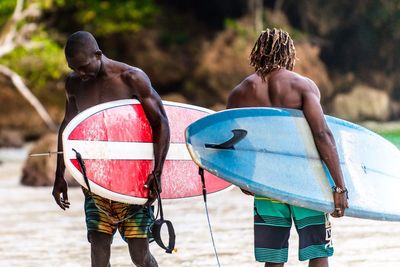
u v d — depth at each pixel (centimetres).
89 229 1443
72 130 1418
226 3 11175
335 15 11481
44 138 4831
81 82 1482
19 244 2416
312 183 1332
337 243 2222
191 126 1327
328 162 1329
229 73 10594
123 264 1994
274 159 1332
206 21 11262
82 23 10312
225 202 3528
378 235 2361
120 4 10081
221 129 1330
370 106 11156
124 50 10712
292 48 1382
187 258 2053
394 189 1452
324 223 1349
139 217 1453
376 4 11450
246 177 1318
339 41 11612
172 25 10969
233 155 1327
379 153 1464
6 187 4638
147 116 1466
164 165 1514
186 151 1540
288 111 1344
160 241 1423
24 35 8450
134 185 1448
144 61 10638
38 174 4700
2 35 7919
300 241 1345
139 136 1462
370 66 11612
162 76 10681
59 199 1528
